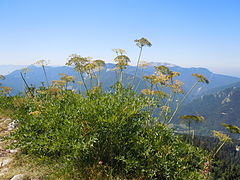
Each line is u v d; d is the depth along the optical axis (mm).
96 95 5691
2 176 4273
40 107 7316
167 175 4363
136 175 4418
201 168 4484
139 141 4703
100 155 4629
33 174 4250
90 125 4598
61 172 4121
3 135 6957
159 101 5793
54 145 4391
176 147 4805
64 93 7133
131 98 5402
